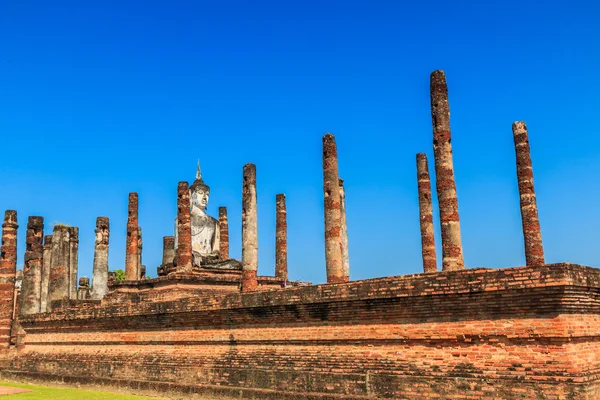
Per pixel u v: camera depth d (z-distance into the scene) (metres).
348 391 16.77
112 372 24.09
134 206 37.28
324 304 17.62
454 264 21.09
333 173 24.52
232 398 19.20
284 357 18.64
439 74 22.20
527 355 14.27
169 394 21.25
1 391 24.30
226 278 30.27
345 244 31.75
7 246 34.62
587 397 13.38
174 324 22.28
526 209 26.33
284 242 36.22
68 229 34.47
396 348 16.34
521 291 14.22
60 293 33.03
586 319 14.55
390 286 16.25
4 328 33.53
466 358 15.13
